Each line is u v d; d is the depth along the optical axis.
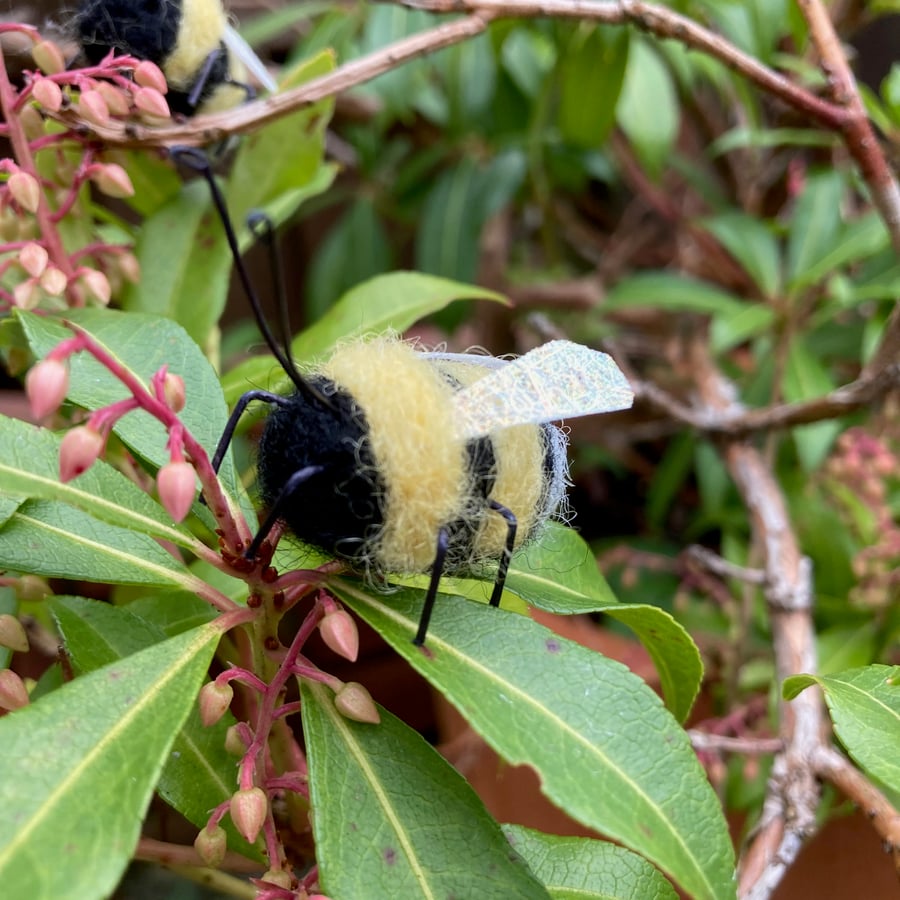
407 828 0.13
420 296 0.21
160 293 0.21
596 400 0.13
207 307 0.21
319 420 0.13
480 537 0.14
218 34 0.18
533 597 0.15
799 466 0.33
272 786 0.14
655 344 0.44
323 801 0.13
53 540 0.15
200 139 0.17
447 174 0.40
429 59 0.36
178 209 0.21
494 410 0.13
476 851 0.13
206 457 0.13
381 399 0.13
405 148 0.44
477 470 0.13
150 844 0.17
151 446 0.16
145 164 0.21
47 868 0.11
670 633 0.15
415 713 0.35
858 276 0.34
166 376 0.12
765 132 0.35
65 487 0.14
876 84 0.46
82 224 0.20
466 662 0.13
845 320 0.38
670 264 0.47
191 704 0.13
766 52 0.31
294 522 0.13
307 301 0.43
